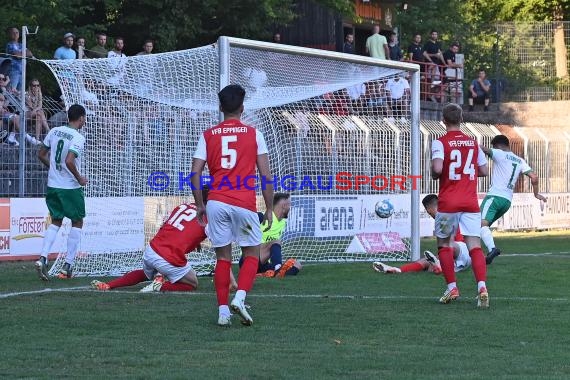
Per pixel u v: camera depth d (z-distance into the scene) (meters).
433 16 95.00
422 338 16.25
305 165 38.00
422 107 66.12
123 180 30.77
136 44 61.38
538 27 83.06
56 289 23.38
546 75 82.94
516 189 59.38
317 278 26.73
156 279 22.81
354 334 16.62
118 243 30.64
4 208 33.31
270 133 37.28
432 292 23.20
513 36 83.56
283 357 14.45
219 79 28.38
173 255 22.64
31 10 53.44
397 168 37.25
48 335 16.34
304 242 35.44
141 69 30.25
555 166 61.53
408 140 37.06
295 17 64.50
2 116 34.66
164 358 14.31
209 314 18.89
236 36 62.06
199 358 14.34
